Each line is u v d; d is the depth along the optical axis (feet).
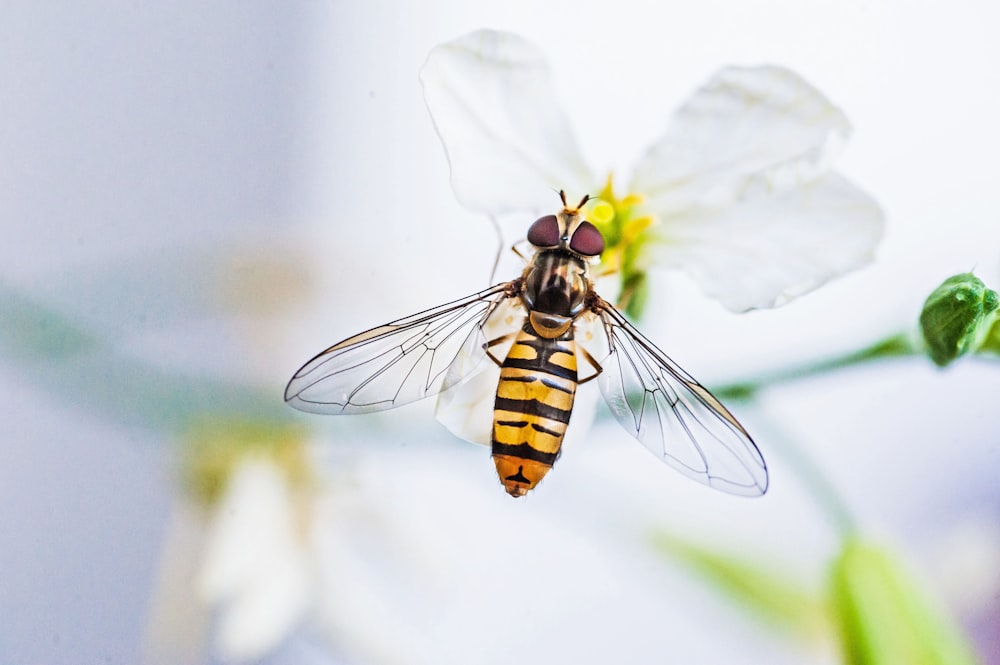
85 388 0.41
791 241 0.37
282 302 0.41
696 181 0.37
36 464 0.41
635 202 0.37
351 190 0.42
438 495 0.40
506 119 0.37
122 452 0.40
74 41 0.42
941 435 0.40
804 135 0.37
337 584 0.40
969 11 0.42
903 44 0.42
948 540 0.40
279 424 0.40
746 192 0.37
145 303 0.41
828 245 0.37
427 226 0.42
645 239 0.37
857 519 0.40
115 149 0.42
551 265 0.37
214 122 0.42
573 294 0.37
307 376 0.37
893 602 0.39
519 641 0.41
